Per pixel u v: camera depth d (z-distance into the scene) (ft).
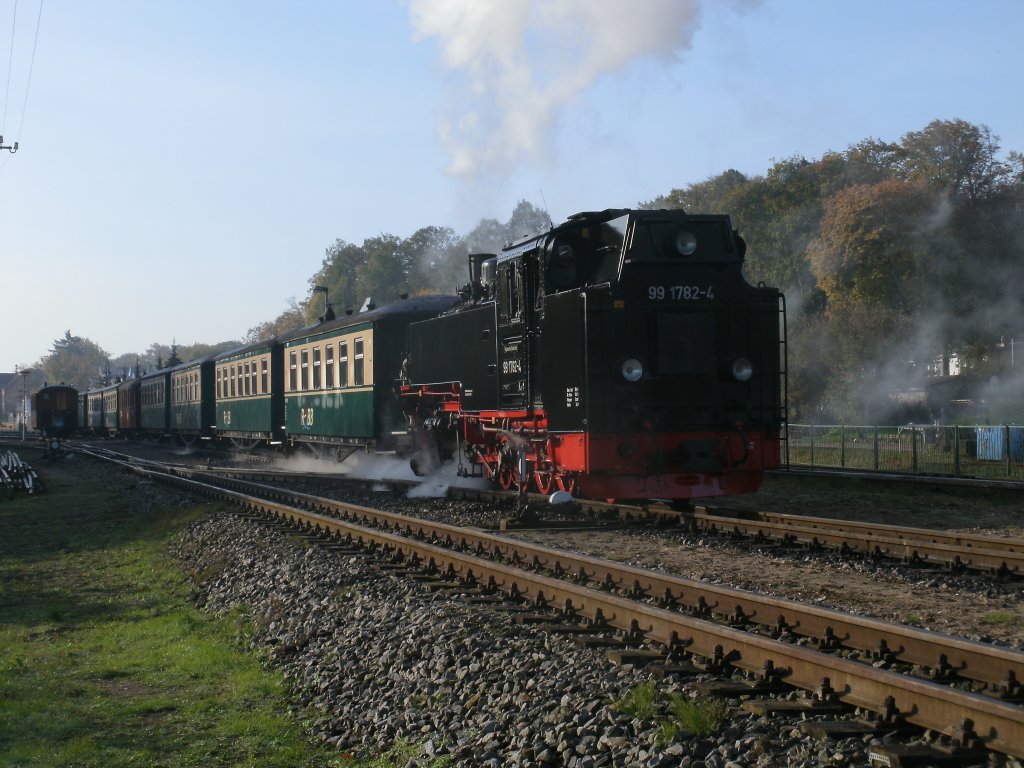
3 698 24.04
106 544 51.06
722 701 17.40
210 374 129.49
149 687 25.21
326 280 389.60
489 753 17.34
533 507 45.57
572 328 39.47
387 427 70.74
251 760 19.13
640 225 39.68
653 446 38.55
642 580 27.48
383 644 24.82
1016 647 21.29
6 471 96.73
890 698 16.20
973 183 155.74
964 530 43.04
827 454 88.28
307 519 46.34
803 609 21.91
